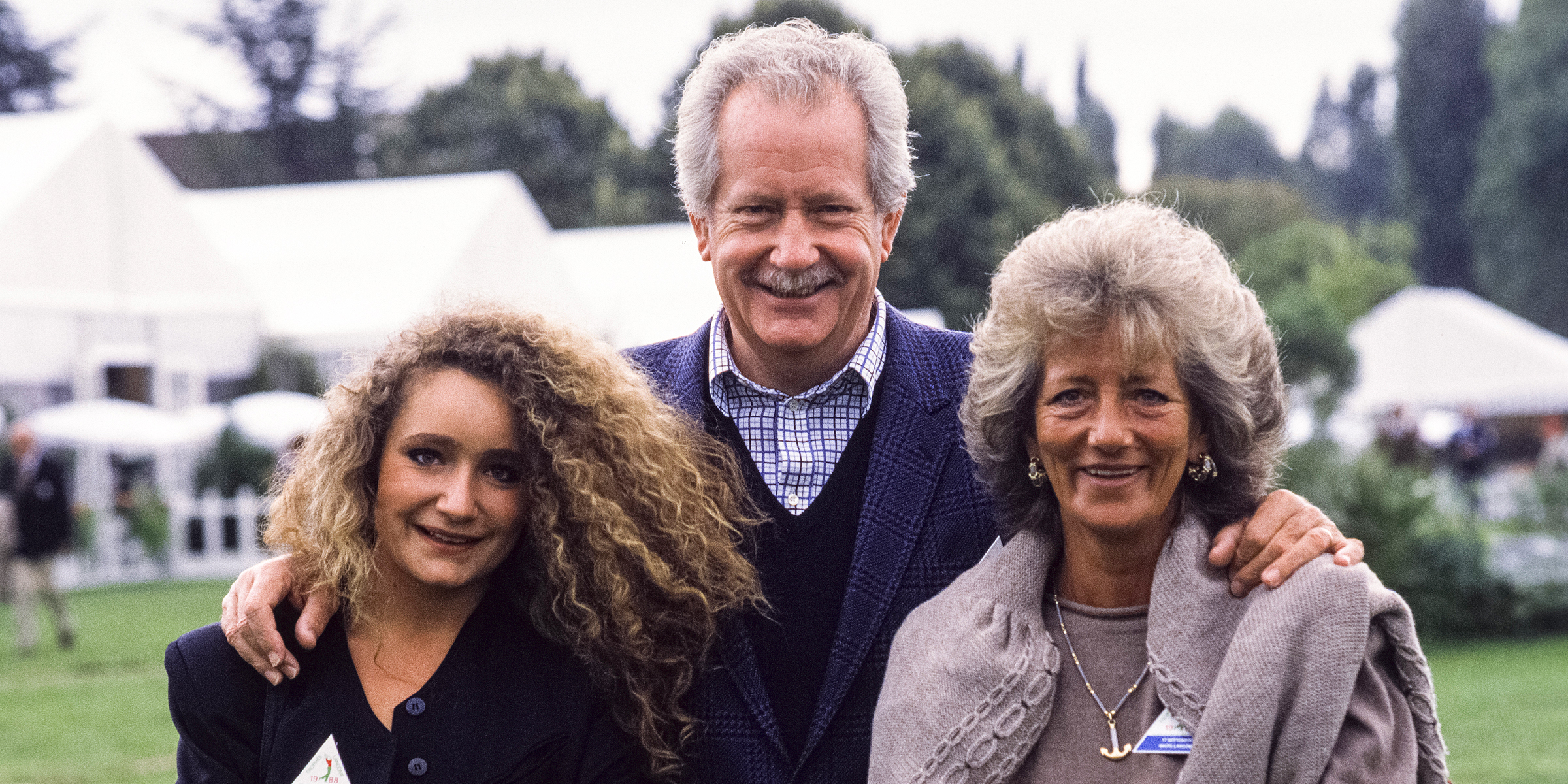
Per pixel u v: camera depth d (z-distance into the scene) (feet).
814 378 8.85
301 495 7.80
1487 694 27.45
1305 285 155.53
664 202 119.24
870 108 8.59
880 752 7.41
